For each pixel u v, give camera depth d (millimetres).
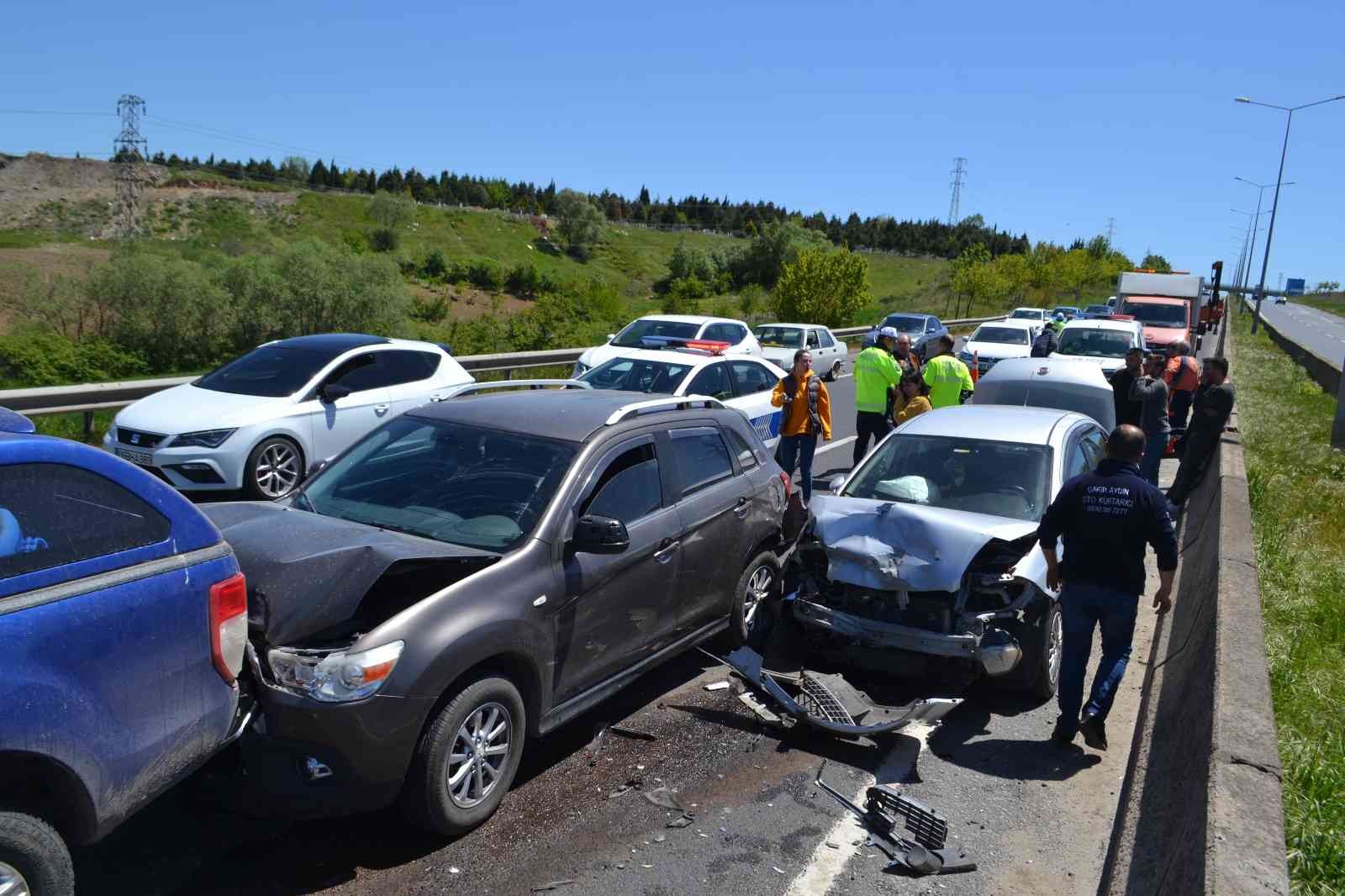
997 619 5520
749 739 5023
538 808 4211
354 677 3531
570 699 4562
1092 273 75625
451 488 4715
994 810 4461
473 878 3646
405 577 4383
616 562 4707
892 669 5523
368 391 10297
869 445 11648
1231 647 4469
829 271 42094
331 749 3516
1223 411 10445
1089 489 5078
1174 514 10766
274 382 9828
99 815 2885
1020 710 5668
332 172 139875
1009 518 5930
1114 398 10852
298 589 3738
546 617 4277
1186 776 3666
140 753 2986
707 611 5598
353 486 4898
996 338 24500
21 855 2684
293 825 3963
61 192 102625
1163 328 23391
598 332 29016
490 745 4051
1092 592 5078
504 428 5078
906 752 4996
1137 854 3594
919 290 90375
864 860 3951
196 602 3160
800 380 10203
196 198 109438
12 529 2717
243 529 4184
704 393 10672
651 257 129875
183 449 8883
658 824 4129
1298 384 25406
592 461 4820
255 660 3594
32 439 2836
